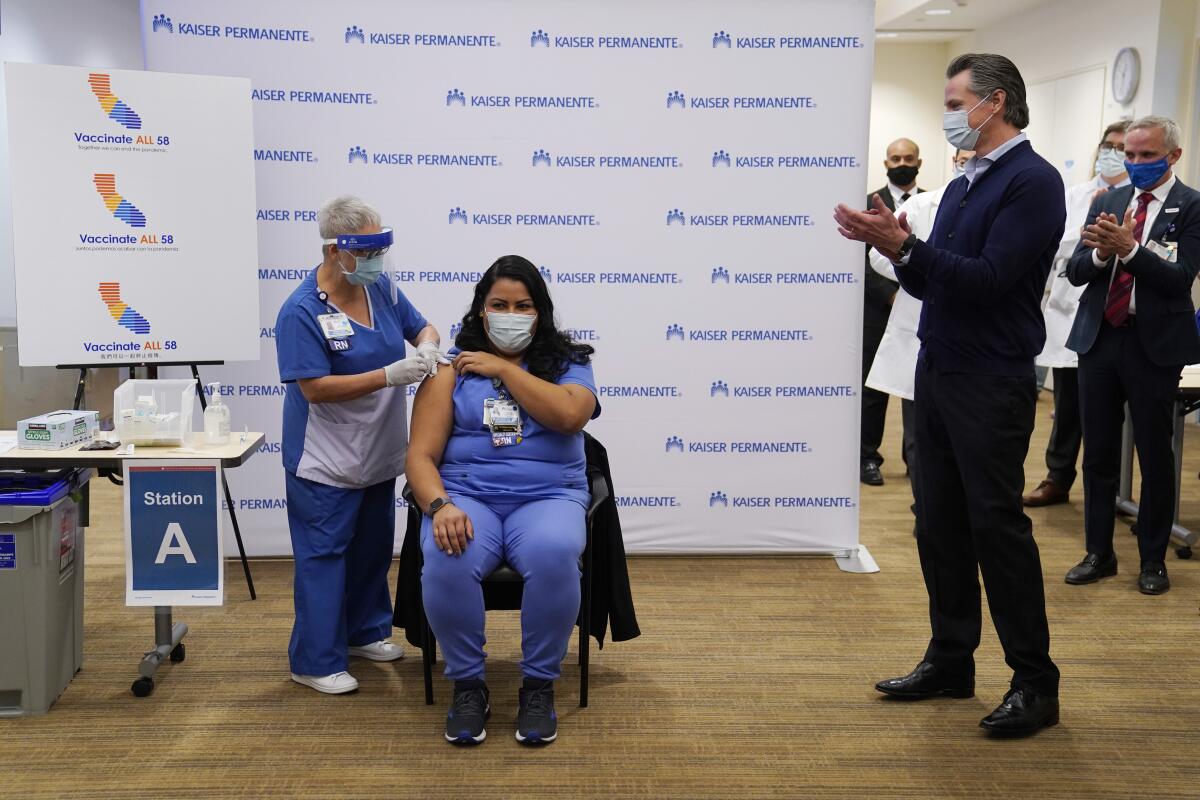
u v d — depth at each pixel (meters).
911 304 4.50
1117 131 3.83
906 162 5.19
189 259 3.24
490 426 2.67
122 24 7.20
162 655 2.88
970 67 2.44
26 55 6.10
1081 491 5.11
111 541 4.20
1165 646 3.14
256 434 2.98
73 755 2.44
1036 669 2.55
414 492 2.61
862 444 5.33
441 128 3.72
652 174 3.77
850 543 3.99
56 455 2.66
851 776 2.36
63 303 3.13
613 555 2.74
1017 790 2.30
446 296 3.80
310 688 2.84
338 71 3.67
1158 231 3.49
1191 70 6.64
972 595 2.72
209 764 2.40
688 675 2.93
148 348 3.24
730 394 3.90
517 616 3.38
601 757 2.45
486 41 3.69
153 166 3.18
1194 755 2.46
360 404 2.75
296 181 3.71
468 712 2.52
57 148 3.08
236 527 3.46
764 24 3.71
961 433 2.50
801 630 3.29
